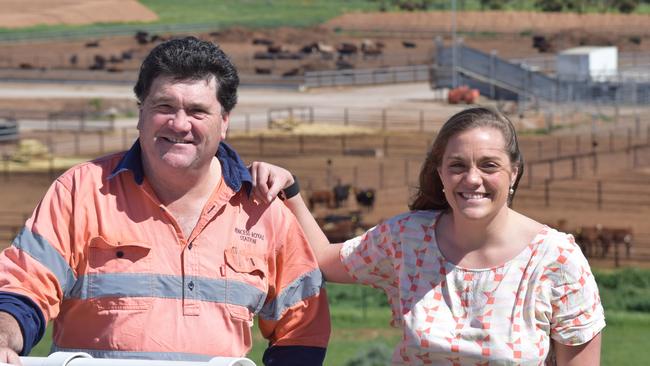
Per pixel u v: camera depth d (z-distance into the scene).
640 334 23.83
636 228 38.09
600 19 130.25
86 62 101.25
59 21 129.12
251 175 4.70
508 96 72.62
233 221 4.57
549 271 4.65
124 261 4.36
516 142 4.75
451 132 4.71
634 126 61.62
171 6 143.88
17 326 3.98
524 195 42.19
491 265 4.70
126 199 4.44
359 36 125.38
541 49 109.69
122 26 128.12
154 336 4.32
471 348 4.63
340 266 5.10
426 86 82.12
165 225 4.43
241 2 146.25
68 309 4.39
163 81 4.33
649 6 137.75
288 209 4.79
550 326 4.70
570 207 40.41
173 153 4.36
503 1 137.88
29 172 49.44
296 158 52.34
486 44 116.50
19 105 74.19
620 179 45.28
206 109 4.38
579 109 66.88
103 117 68.25
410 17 133.75
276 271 4.72
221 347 4.42
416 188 5.06
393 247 4.93
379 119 64.62
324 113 67.44
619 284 30.34
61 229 4.33
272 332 4.83
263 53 107.12
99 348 4.34
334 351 21.44
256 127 61.50
